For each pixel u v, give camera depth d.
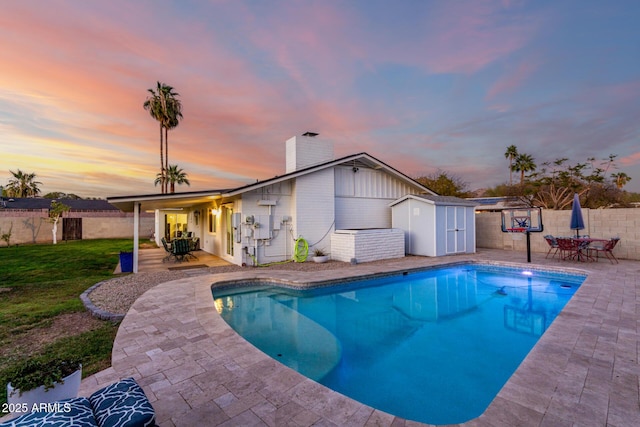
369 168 13.45
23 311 5.38
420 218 12.38
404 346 4.91
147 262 11.29
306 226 11.17
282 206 11.02
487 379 3.87
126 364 3.31
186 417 2.37
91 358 3.56
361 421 2.31
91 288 6.91
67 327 4.63
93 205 31.27
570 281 8.66
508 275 9.78
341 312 6.65
